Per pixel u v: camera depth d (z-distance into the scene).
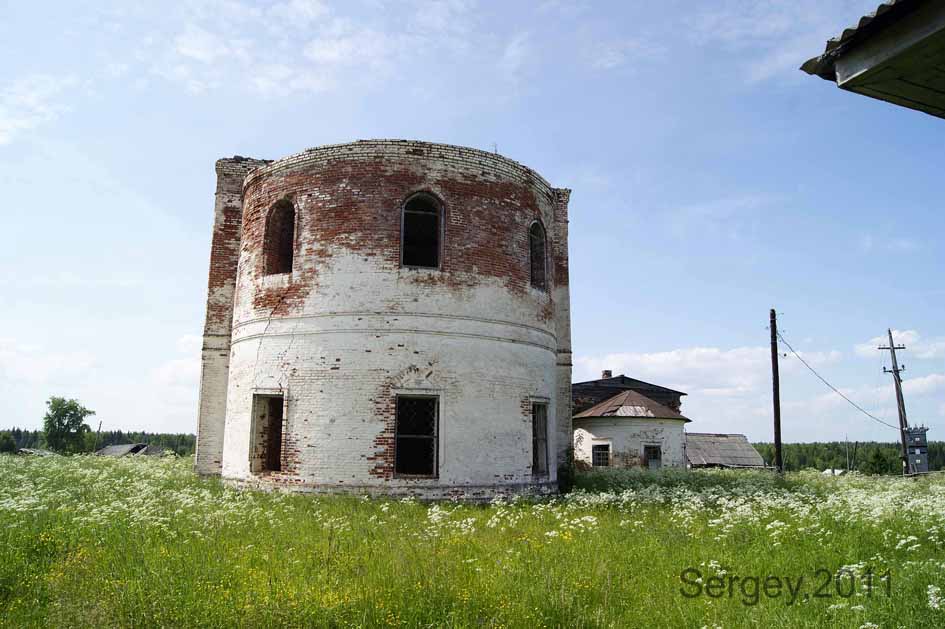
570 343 21.41
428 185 16.45
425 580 7.16
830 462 92.94
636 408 32.06
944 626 6.14
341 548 9.09
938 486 20.61
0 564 7.61
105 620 6.06
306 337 15.98
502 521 12.19
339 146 16.62
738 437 46.44
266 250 17.42
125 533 9.48
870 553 9.45
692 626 6.36
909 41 4.36
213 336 20.52
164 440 111.62
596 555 8.90
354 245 16.08
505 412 16.39
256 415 16.72
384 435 15.25
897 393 38.03
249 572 7.59
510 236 17.33
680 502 15.19
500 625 6.15
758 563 8.73
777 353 30.08
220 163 21.23
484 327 16.39
